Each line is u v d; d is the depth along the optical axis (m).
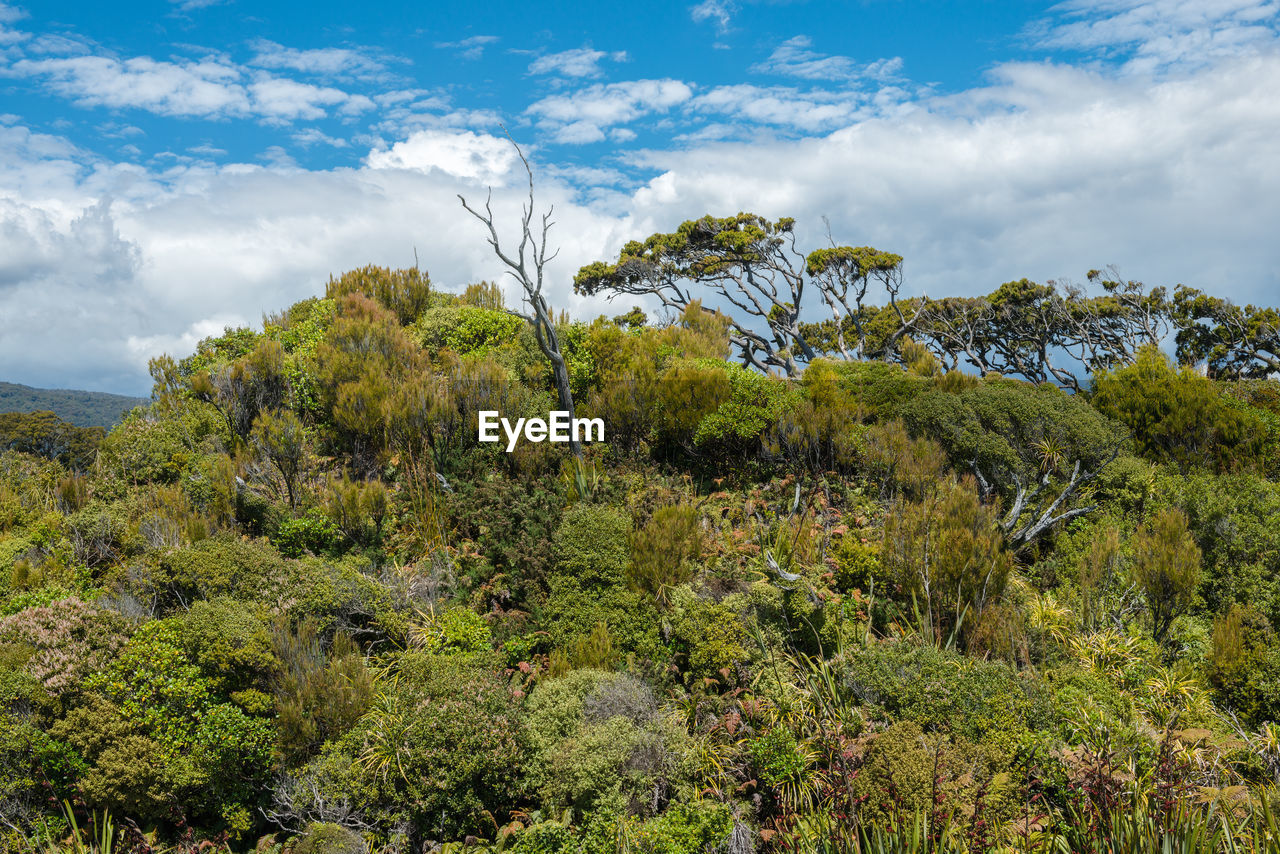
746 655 8.12
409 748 7.02
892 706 7.48
